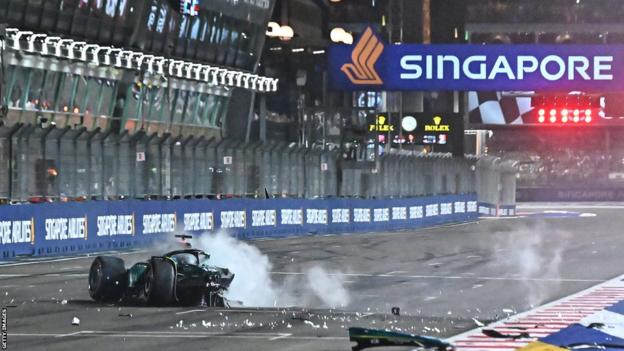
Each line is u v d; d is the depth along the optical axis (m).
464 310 76.69
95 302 76.56
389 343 41.25
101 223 136.38
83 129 140.25
